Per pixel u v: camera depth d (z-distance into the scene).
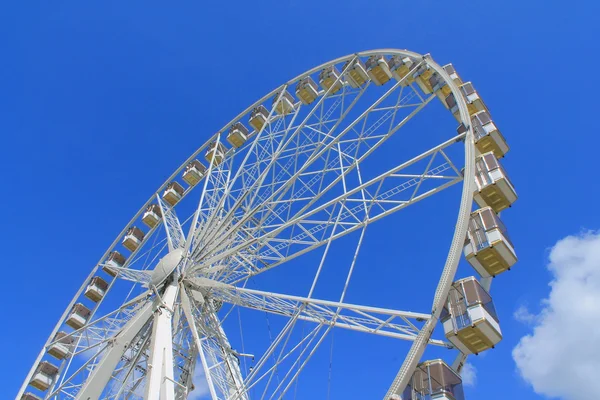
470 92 20.16
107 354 17.03
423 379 11.73
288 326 15.69
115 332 17.88
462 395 11.59
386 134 18.64
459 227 14.17
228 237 20.38
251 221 20.97
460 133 16.78
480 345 12.53
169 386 14.95
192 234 20.30
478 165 16.59
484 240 14.20
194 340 18.03
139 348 17.56
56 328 24.86
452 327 12.62
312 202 19.48
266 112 25.89
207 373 16.06
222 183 22.33
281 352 15.39
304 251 18.66
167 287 18.77
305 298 15.72
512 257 14.04
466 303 12.72
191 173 26.52
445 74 19.09
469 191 14.98
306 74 24.98
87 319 26.05
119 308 20.31
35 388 23.19
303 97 24.69
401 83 19.98
